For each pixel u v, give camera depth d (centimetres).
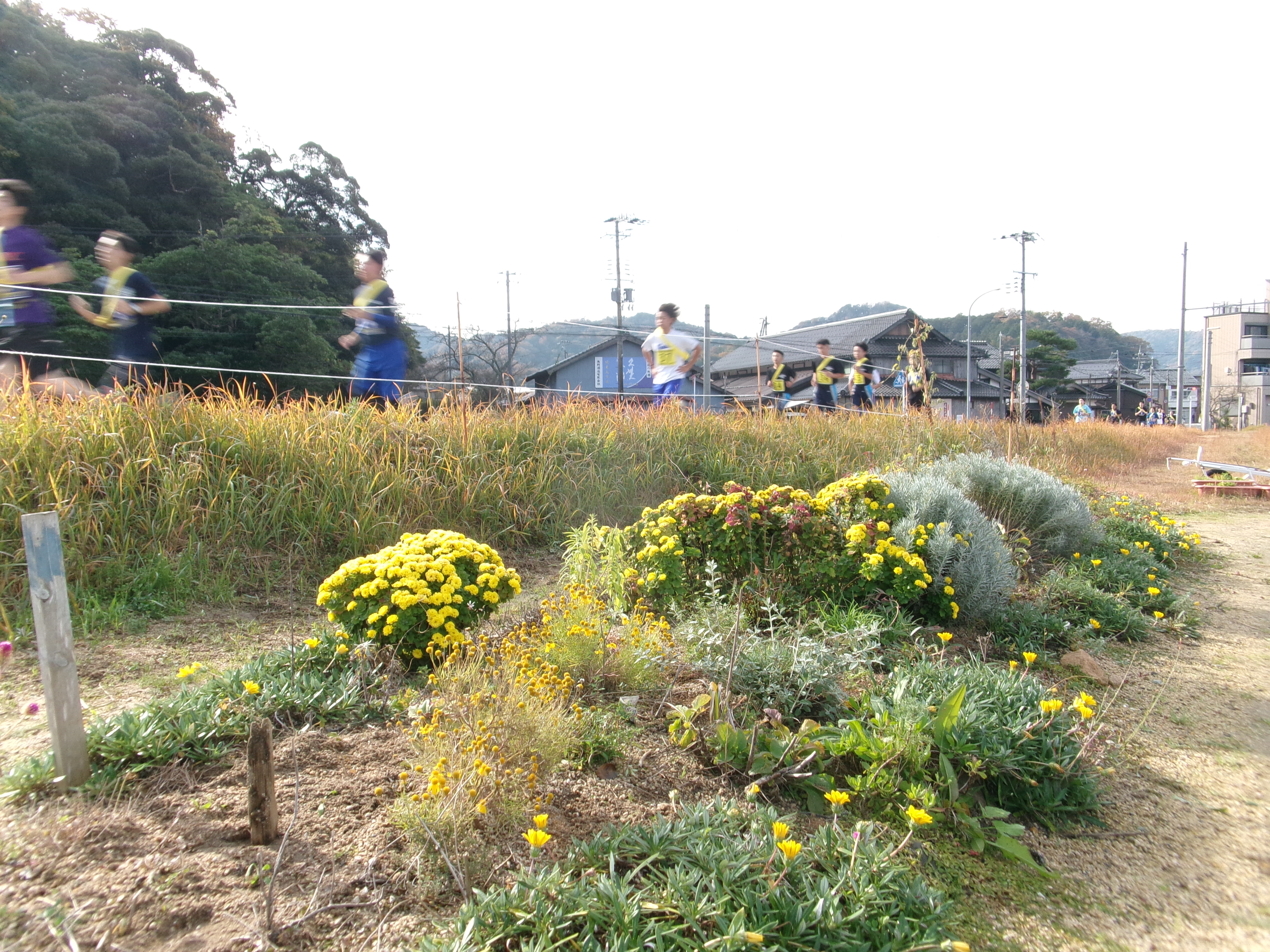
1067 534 646
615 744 289
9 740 278
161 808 238
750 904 203
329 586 353
